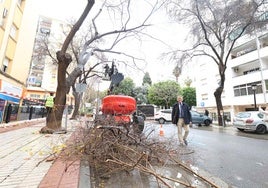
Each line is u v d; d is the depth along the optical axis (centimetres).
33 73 3897
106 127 451
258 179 374
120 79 858
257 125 1295
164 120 2255
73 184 272
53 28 3938
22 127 988
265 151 649
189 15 1587
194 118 1959
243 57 2755
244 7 1496
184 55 1809
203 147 706
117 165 368
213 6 1625
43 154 430
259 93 2458
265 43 2569
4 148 484
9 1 1388
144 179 342
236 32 1800
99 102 1002
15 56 1546
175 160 430
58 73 838
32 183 271
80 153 404
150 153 425
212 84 3366
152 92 4547
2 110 1232
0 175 298
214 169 435
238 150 663
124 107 600
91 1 838
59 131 798
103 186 307
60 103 837
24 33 1672
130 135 473
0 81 1224
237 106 2853
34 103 1880
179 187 314
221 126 1823
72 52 2186
